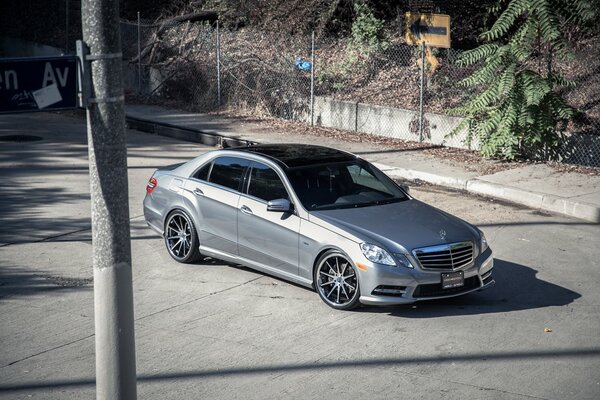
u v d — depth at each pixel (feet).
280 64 70.33
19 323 27.22
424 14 62.49
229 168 32.37
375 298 26.99
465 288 28.19
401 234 27.84
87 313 28.17
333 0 73.20
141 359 24.13
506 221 40.22
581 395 21.38
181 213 33.45
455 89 61.98
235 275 32.27
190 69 76.23
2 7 117.29
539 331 26.12
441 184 48.03
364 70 68.23
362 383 22.26
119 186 14.58
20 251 35.47
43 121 71.77
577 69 58.85
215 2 85.81
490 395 21.39
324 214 28.99
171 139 64.18
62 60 14.25
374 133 61.46
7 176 50.11
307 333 26.08
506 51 49.62
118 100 14.47
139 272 32.65
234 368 23.41
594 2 53.42
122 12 99.81
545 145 50.60
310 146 33.81
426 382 22.27
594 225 39.73
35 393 21.93
